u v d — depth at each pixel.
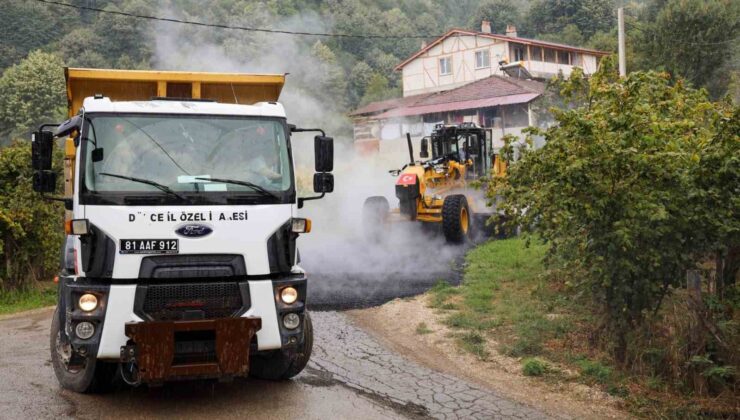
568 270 7.37
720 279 7.08
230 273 5.57
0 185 12.30
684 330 6.67
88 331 5.34
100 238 5.38
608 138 6.42
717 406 6.09
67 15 80.50
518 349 7.37
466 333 8.09
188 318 5.46
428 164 15.12
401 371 6.86
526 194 7.10
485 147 15.95
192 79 7.67
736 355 6.46
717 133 6.43
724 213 6.45
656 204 6.35
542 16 72.75
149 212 5.46
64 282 5.84
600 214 6.57
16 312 10.91
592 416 5.83
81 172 5.50
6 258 11.80
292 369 6.41
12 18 76.62
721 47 24.34
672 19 25.28
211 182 5.69
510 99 35.56
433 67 50.75
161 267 5.44
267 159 5.95
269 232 5.73
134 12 76.69
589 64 50.62
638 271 6.58
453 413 5.77
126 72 7.63
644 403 6.06
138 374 5.37
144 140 5.73
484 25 49.16
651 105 7.02
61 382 6.31
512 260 11.68
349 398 6.08
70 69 7.50
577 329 7.92
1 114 56.59
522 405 6.00
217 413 5.67
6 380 6.63
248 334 5.46
